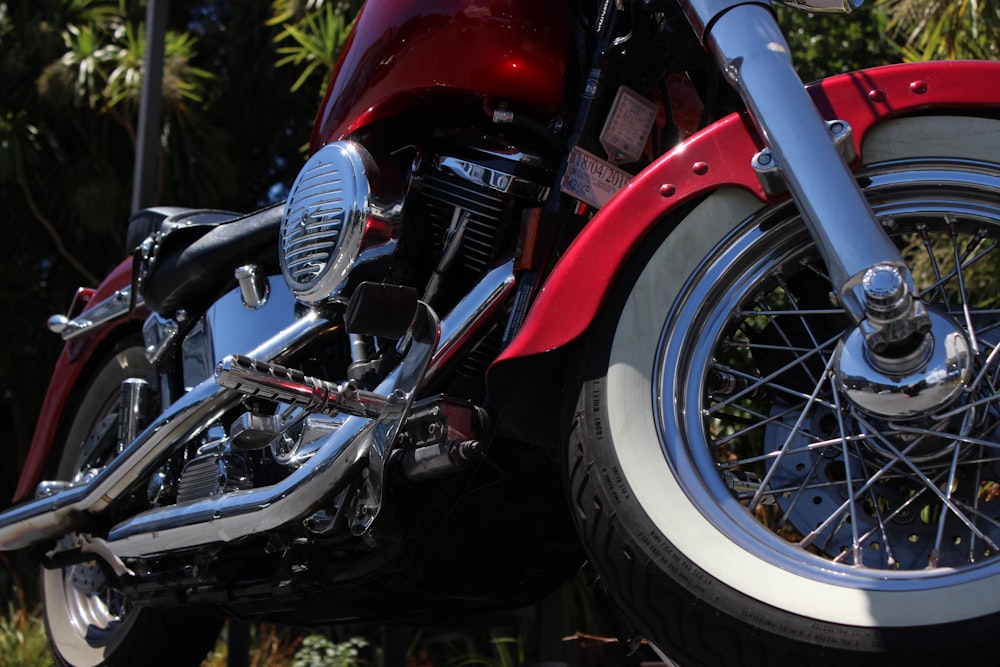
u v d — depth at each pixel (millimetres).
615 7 1425
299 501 1402
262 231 1791
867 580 1034
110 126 7945
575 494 1177
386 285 1266
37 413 7922
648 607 1095
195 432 1692
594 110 1437
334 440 1399
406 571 1474
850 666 990
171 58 7426
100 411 2273
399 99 1492
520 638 3062
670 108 1515
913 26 3174
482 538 1548
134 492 1834
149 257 1947
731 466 1189
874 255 1002
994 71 1160
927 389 1007
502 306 1415
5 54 7715
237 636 2535
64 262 8195
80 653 2217
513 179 1425
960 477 1157
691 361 1199
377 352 1554
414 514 1403
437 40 1469
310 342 1589
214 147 7609
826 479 1253
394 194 1463
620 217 1230
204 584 1721
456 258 1479
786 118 1107
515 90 1453
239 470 1577
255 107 8336
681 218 1229
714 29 1210
